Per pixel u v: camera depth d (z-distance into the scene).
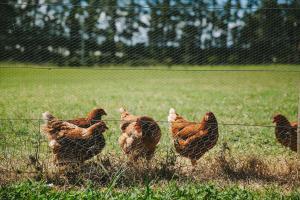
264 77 19.70
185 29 22.42
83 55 21.09
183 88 16.55
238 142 7.10
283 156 6.31
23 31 19.64
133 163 5.48
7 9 19.03
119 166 5.45
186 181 5.27
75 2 20.78
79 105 11.12
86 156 5.54
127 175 5.26
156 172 5.38
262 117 9.69
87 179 5.15
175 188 4.85
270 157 6.24
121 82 18.03
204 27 21.95
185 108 11.21
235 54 20.78
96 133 5.55
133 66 22.22
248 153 6.37
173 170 5.42
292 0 16.31
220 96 13.91
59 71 19.77
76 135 5.49
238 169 5.59
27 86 15.12
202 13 21.91
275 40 18.72
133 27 22.23
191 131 5.96
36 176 5.30
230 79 19.61
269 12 18.23
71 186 5.10
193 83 18.38
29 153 5.78
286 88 15.90
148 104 11.98
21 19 19.45
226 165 5.59
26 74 18.23
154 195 4.62
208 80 19.41
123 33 22.08
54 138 5.52
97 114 6.43
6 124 8.04
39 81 16.66
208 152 6.54
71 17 20.78
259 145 6.94
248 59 20.17
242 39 20.31
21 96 12.41
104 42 21.58
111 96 13.58
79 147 5.48
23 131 7.40
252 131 7.82
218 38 21.38
